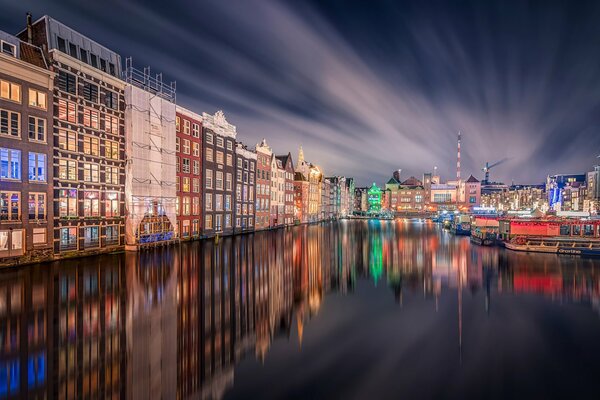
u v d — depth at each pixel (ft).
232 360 44.52
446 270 112.68
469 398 36.81
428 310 68.59
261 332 54.49
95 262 105.91
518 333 56.08
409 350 48.98
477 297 78.89
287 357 45.93
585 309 69.77
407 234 261.24
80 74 117.39
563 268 115.75
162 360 43.47
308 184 388.78
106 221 125.29
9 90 96.99
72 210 113.60
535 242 161.68
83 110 118.21
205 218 185.57
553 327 59.16
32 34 114.01
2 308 60.18
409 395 37.29
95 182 121.49
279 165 294.87
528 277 101.50
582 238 167.94
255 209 247.50
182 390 36.83
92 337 49.16
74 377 38.37
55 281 79.92
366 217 606.14
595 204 412.98
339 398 36.37
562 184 520.01
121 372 39.96
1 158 94.79
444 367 43.86
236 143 218.79
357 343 51.26
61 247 110.01
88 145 119.75
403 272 109.29
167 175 152.15
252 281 87.30
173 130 155.84
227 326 55.98
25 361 41.70
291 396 36.50
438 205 610.65
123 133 133.69
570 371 43.06
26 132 100.22
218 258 118.93
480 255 147.13
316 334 54.54
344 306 70.69
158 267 99.14
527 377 41.47
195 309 63.16
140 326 53.83
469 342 52.03
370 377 40.98
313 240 201.36
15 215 97.81
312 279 95.20
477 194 597.11
